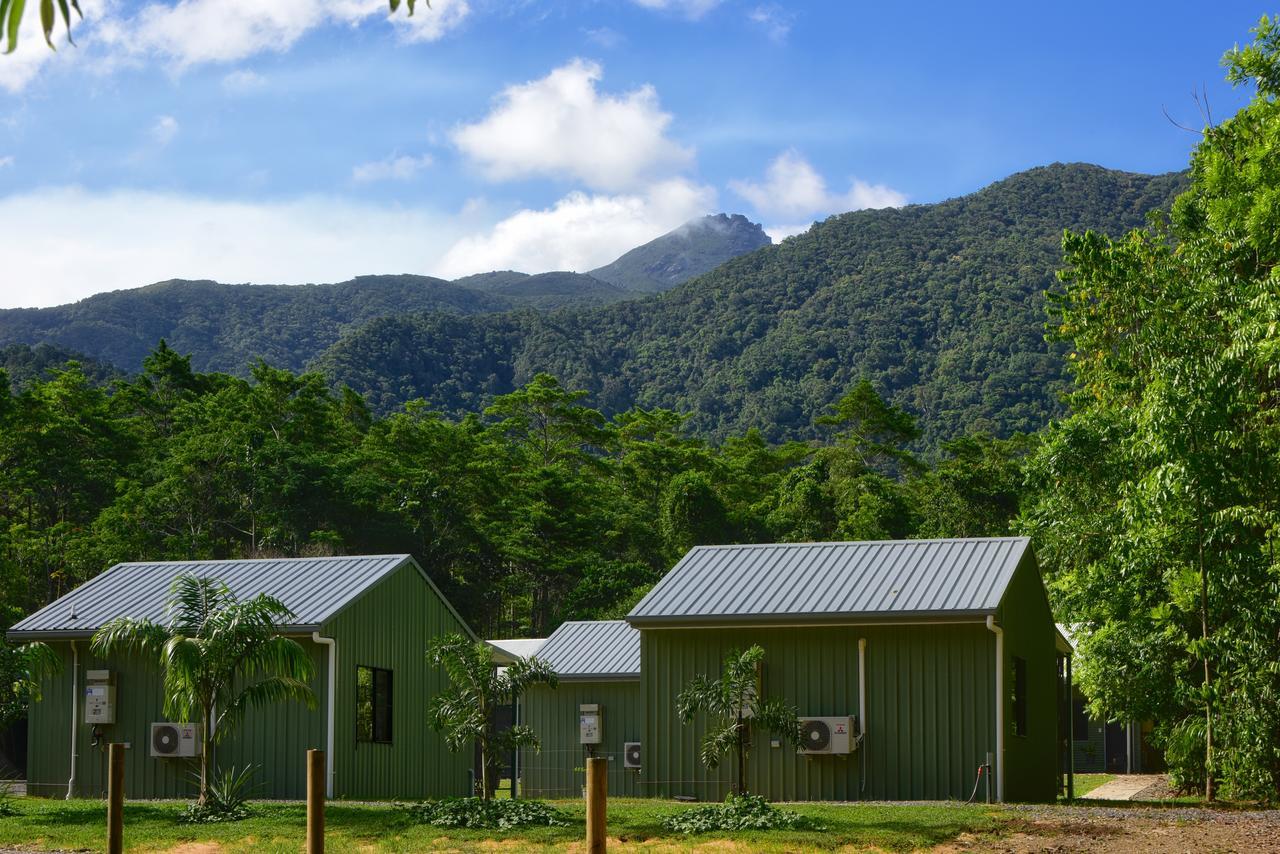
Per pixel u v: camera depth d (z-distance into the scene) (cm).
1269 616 1725
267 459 5688
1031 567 1962
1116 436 2092
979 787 1691
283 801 1800
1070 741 2164
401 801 1780
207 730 1570
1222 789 1822
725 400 18325
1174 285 2206
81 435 6053
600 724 2564
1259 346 1641
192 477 5531
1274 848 1212
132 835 1409
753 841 1304
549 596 6231
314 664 1969
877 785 1736
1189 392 1708
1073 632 2228
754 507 7406
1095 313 2355
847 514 6844
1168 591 1914
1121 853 1209
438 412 9538
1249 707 1727
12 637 2025
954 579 1797
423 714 2250
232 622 1553
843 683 1767
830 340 18862
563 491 6438
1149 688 1988
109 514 5172
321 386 7144
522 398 9050
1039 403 15162
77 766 2017
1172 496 1734
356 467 6106
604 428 9600
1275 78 2233
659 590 1895
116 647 2034
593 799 779
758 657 1568
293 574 2152
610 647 2681
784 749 1786
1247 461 1736
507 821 1450
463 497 6681
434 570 5797
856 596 1784
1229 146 2358
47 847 1341
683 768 1825
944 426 15200
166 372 7562
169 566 2256
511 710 3203
